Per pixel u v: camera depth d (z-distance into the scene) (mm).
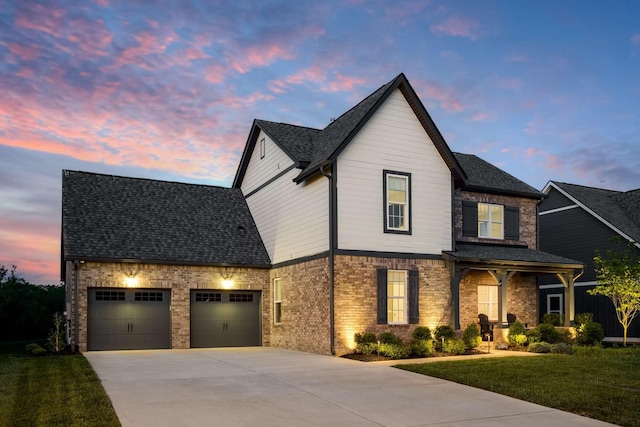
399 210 18141
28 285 33188
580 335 19375
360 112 18156
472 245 20516
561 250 26984
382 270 17250
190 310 20125
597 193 28688
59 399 9117
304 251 18562
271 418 8094
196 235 21359
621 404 9102
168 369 13133
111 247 19062
